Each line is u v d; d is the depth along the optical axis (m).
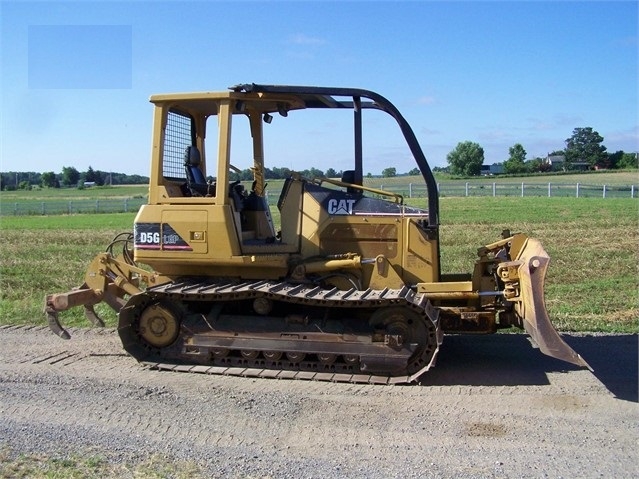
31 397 6.67
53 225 32.53
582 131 91.31
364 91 7.42
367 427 5.84
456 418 6.03
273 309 7.54
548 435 5.62
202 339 7.57
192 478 4.81
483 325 7.52
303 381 7.16
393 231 7.73
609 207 32.12
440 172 93.56
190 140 8.28
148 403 6.46
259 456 5.24
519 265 7.22
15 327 9.84
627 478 4.82
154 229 7.52
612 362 7.77
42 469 4.97
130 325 7.75
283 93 7.37
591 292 11.95
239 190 8.10
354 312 7.33
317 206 7.84
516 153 95.62
